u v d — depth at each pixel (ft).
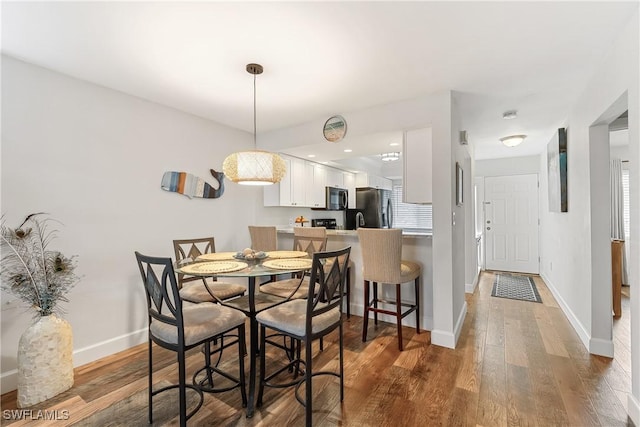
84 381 7.03
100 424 5.62
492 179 19.21
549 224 14.61
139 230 9.14
